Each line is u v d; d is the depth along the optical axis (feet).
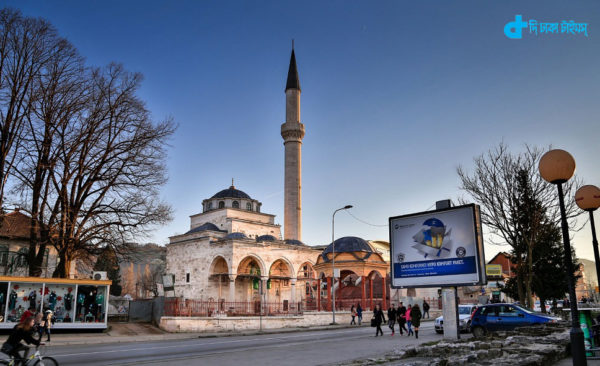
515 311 68.54
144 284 300.20
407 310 89.20
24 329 36.17
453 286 59.41
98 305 101.09
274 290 199.31
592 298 227.40
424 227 63.67
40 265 106.83
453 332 58.23
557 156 32.30
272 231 229.25
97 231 107.24
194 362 50.47
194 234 200.64
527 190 96.84
